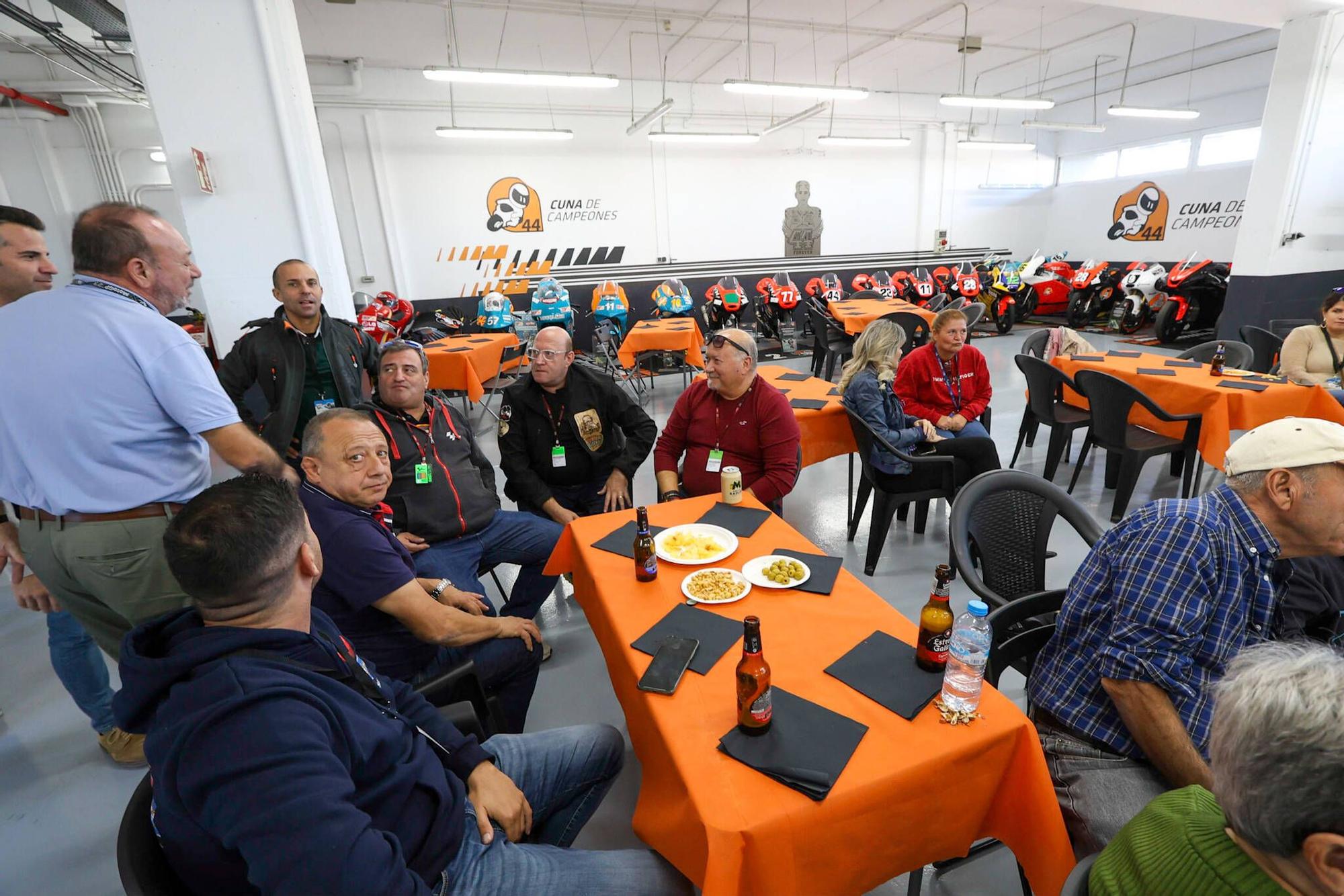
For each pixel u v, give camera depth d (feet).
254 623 2.71
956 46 24.40
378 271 25.98
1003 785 3.16
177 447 4.47
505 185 26.94
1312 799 1.70
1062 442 10.86
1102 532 5.08
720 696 3.39
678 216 29.86
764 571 4.64
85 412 4.08
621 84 27.40
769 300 26.43
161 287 4.57
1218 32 23.84
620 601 4.40
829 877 2.85
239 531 2.55
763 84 18.70
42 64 20.94
